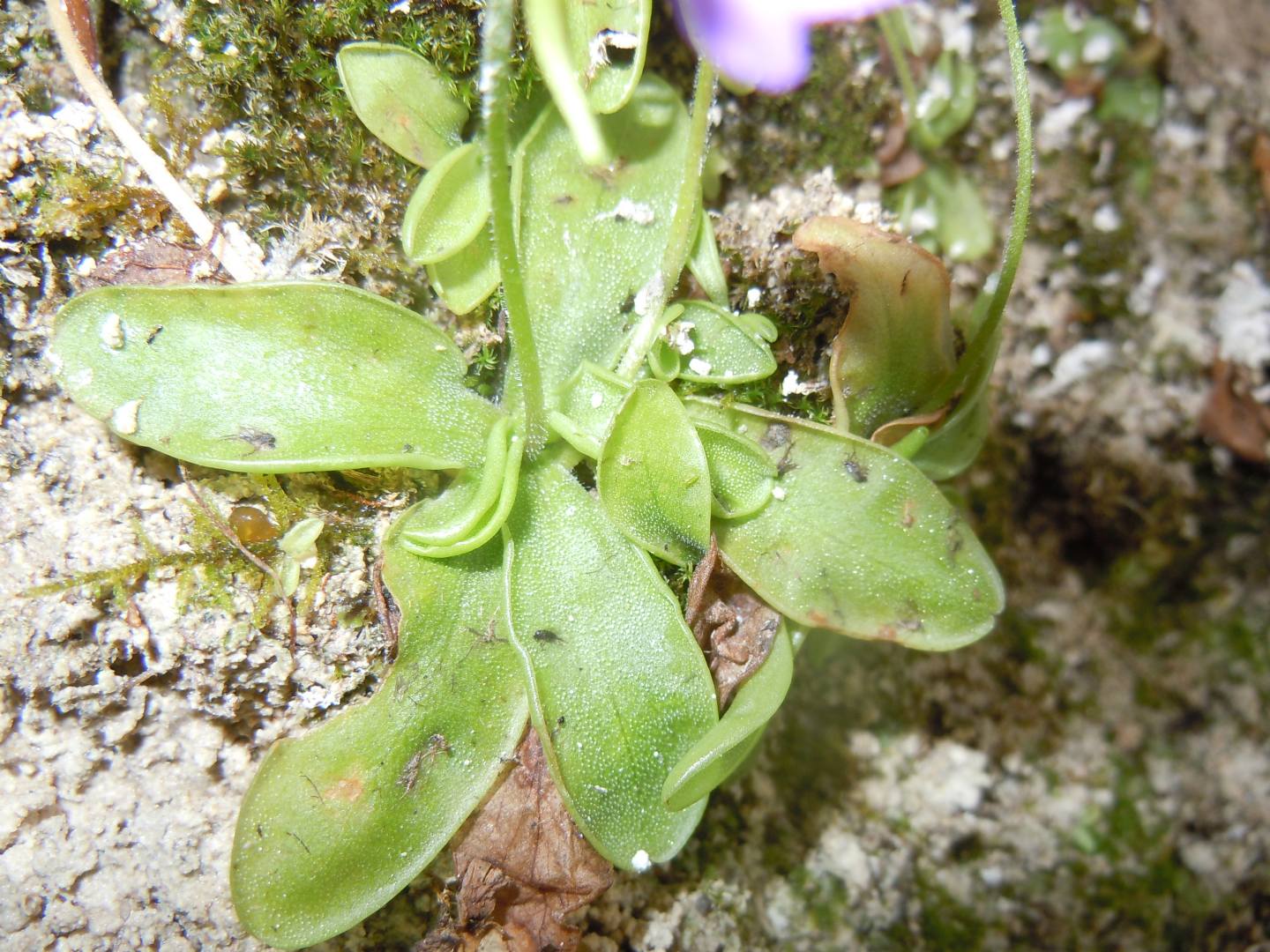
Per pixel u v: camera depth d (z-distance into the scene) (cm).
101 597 9
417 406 9
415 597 9
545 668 9
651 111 10
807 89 12
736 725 8
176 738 10
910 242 9
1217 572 14
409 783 9
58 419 9
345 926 8
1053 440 14
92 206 9
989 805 13
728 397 9
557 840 9
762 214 11
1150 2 15
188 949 9
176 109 10
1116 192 14
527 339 8
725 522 9
